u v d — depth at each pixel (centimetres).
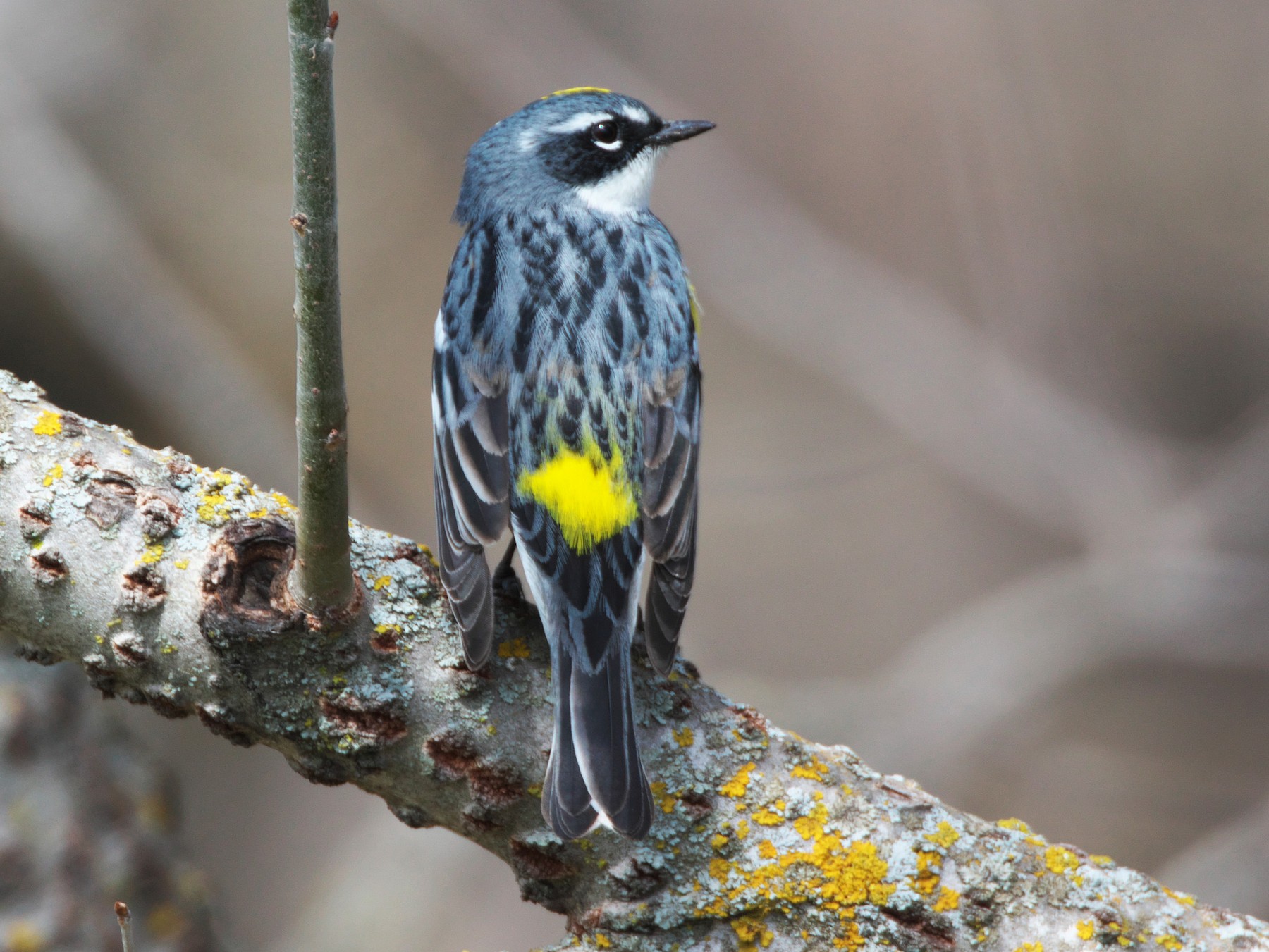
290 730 563
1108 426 1677
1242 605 1484
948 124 1733
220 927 859
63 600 568
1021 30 1744
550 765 559
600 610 617
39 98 1563
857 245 1742
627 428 683
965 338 1700
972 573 1702
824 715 1362
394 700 561
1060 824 1434
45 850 805
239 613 550
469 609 561
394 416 1628
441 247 1714
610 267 734
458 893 1184
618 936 554
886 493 1769
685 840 553
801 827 553
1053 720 1578
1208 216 1770
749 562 1730
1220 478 1625
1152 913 545
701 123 833
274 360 1584
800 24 1784
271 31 1692
